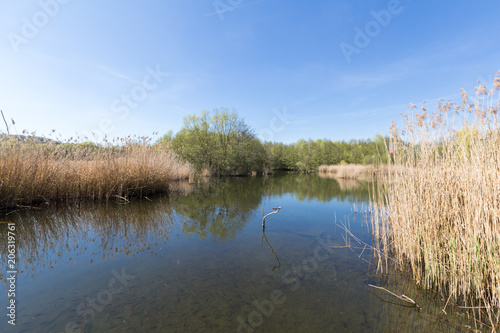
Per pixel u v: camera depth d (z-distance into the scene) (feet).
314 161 113.09
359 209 26.66
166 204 27.30
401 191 13.60
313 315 8.20
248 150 86.02
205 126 82.64
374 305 8.86
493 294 8.29
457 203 10.43
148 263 12.37
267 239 16.46
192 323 7.68
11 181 20.62
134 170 30.45
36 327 7.33
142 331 7.25
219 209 26.22
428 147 12.54
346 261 12.89
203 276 11.05
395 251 13.35
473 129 10.44
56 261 12.41
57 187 24.62
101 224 18.95
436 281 10.18
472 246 9.29
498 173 8.87
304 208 27.32
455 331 7.42
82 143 28.91
